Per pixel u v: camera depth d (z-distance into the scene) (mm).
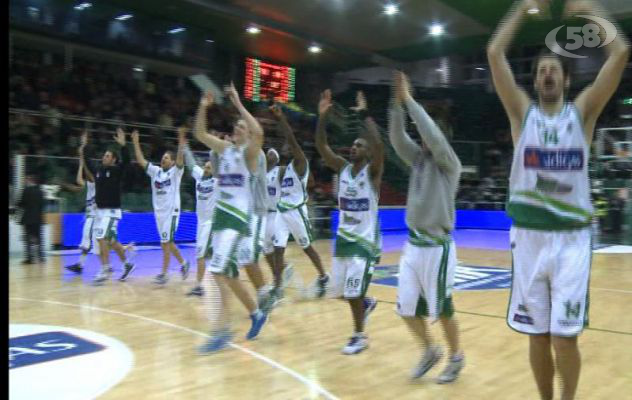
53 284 7363
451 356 3543
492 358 4039
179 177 7359
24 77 14391
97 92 15664
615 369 3801
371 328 4969
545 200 2566
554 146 2537
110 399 3150
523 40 12336
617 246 13117
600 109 2576
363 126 4445
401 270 3582
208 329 4852
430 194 3434
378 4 13992
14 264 9375
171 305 5941
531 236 2613
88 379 3498
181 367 3783
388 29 15641
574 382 2580
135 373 3633
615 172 14797
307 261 9977
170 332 4754
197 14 14828
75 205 11695
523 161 2619
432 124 3322
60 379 3492
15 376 3545
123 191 12727
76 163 12023
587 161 2576
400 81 3436
